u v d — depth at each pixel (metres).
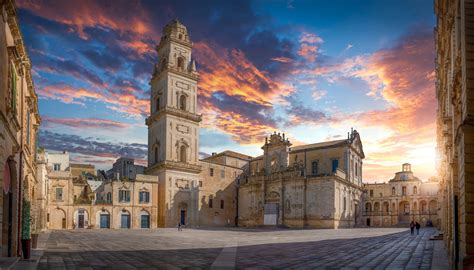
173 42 99.69
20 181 27.45
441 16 29.06
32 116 39.25
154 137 99.75
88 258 27.33
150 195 92.88
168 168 93.56
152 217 92.38
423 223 133.25
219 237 54.44
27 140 34.22
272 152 104.75
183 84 99.75
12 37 25.03
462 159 17.64
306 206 92.88
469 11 17.56
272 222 96.88
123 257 28.08
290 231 75.19
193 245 39.72
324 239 50.22
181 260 26.30
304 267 23.05
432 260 26.61
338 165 99.38
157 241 45.59
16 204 26.50
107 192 91.12
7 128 22.06
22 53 27.53
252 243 42.94
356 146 104.81
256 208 101.69
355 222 102.88
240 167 115.94
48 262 24.91
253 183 103.12
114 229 82.06
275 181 98.50
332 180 89.69
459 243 19.48
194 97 101.44
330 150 101.00
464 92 17.61
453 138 22.77
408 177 138.88
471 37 17.39
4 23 21.30
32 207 42.19
